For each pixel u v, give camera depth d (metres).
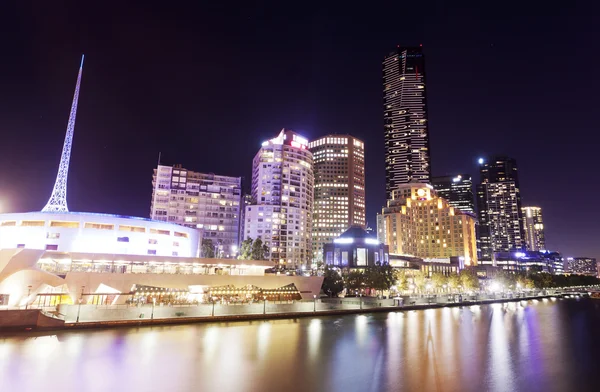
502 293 186.50
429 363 52.12
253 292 112.00
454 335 75.19
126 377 41.50
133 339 60.06
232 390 38.78
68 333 62.56
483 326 89.06
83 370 43.19
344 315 99.38
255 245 182.75
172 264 106.94
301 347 59.34
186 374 43.38
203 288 104.75
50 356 48.25
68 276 86.06
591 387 43.06
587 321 104.31
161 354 51.56
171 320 75.12
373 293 153.50
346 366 49.31
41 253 78.25
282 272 182.00
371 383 42.38
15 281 72.69
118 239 118.12
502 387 42.41
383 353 57.38
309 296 120.50
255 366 47.84
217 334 67.31
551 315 118.38
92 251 113.69
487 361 54.44
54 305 80.31
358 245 178.00
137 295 93.81
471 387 42.06
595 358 57.66
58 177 144.62
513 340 72.12
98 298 88.81
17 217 112.38
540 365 52.78
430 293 184.38
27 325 62.62
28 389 36.78
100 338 59.78
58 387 37.66
